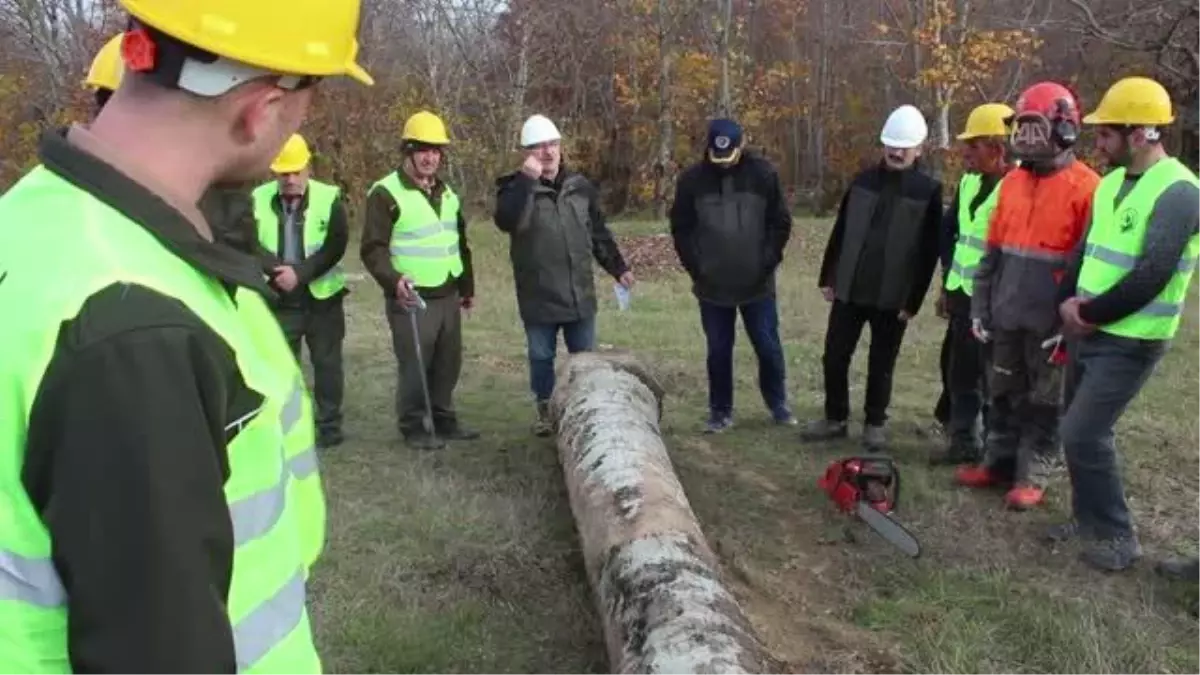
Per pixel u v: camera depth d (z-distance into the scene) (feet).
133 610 3.36
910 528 16.06
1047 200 16.12
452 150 73.67
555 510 16.70
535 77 88.28
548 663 12.19
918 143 18.69
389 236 19.35
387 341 30.53
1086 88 78.59
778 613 13.48
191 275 3.98
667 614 10.02
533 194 19.79
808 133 96.12
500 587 13.99
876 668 12.11
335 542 15.26
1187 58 61.77
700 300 20.68
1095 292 13.98
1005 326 16.74
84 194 3.89
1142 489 17.61
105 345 3.44
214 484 3.58
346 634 12.51
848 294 19.31
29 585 3.57
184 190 4.11
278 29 4.05
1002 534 15.87
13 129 66.03
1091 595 13.78
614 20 85.46
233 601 4.03
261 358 4.41
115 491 3.36
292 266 18.88
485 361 27.76
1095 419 14.11
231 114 4.13
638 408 16.62
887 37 87.35
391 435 20.95
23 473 3.49
